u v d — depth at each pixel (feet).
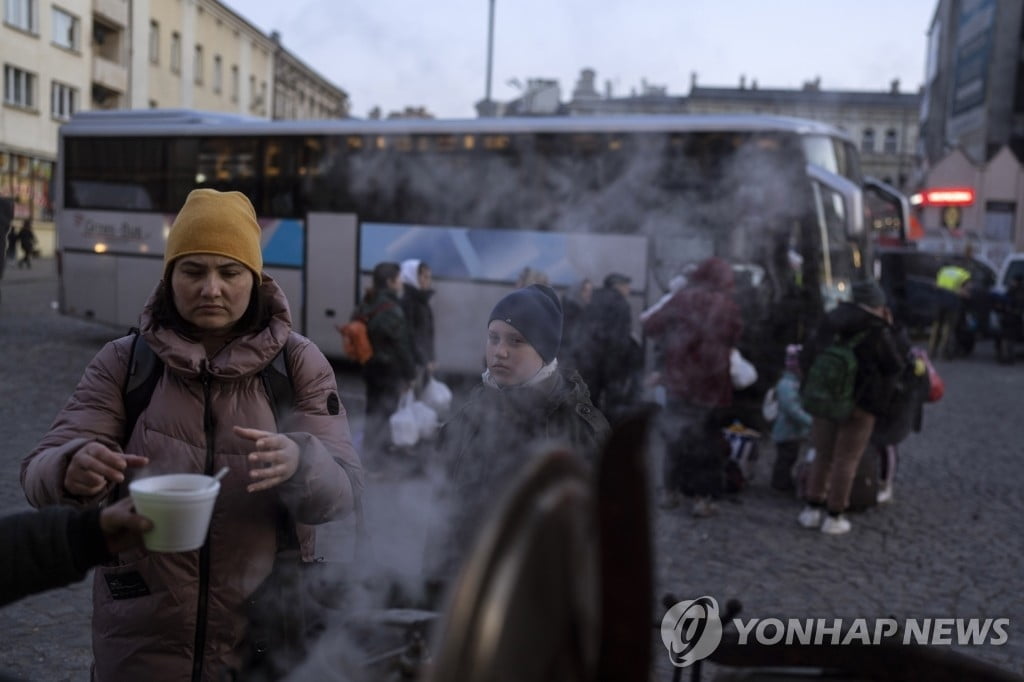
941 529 20.77
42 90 107.24
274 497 6.41
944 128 151.12
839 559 18.24
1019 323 54.95
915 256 65.10
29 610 13.87
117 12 119.34
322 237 38.17
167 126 41.39
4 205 9.43
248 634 6.20
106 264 43.27
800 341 30.45
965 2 140.87
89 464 5.63
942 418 36.01
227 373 6.29
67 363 38.47
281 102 168.14
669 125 32.37
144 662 6.16
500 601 2.41
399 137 36.68
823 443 20.17
